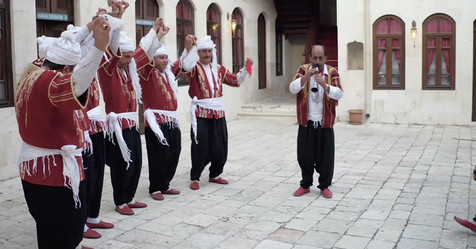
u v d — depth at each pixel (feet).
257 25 47.01
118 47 14.34
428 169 22.75
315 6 50.44
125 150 15.26
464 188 19.21
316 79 16.34
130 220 15.48
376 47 38.68
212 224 15.12
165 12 32.91
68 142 10.04
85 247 12.85
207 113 18.89
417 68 37.93
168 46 33.24
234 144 30.32
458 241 13.51
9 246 13.43
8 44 21.58
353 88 39.40
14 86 21.77
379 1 38.17
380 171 22.36
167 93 17.39
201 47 18.57
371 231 14.38
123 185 15.80
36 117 9.61
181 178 21.15
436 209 16.47
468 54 36.76
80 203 10.43
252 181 20.61
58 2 24.84
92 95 13.73
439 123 37.86
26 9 22.06
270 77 50.08
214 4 39.78
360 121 38.34
